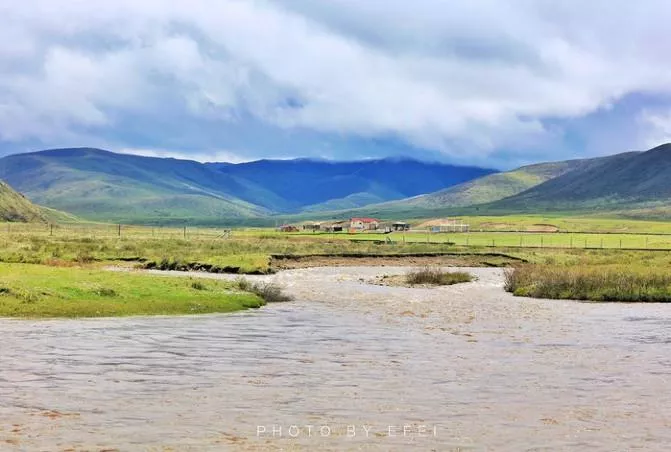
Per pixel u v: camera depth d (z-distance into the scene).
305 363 27.95
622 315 48.66
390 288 74.25
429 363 28.30
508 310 52.00
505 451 16.69
